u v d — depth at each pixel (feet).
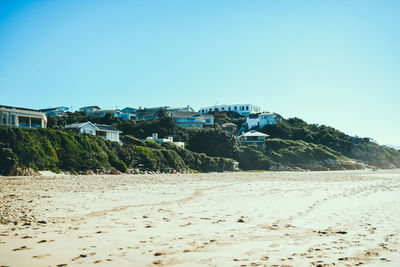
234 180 141.18
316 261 23.09
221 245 28.07
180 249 26.48
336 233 33.78
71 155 192.54
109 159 216.95
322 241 29.96
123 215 44.91
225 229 35.68
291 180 143.95
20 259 23.15
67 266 21.57
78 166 188.85
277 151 384.47
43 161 174.19
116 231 33.88
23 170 157.07
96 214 45.44
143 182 119.75
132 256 24.18
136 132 372.58
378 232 34.42
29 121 206.69
